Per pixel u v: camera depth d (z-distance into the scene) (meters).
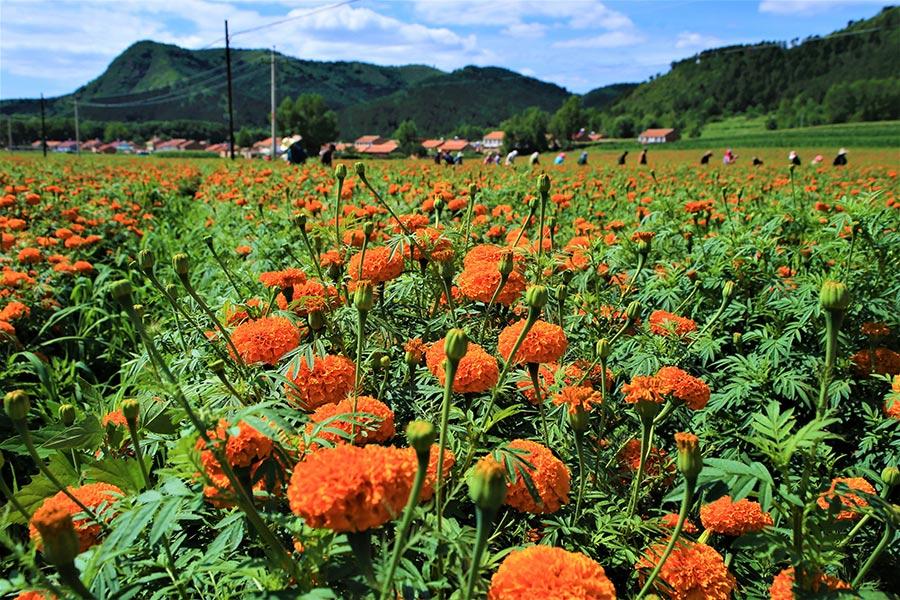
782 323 3.65
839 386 3.06
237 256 5.11
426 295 3.35
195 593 1.72
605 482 2.20
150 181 13.46
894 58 135.12
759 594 2.03
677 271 4.09
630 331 3.20
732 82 150.12
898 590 2.19
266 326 2.20
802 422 3.14
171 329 3.03
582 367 2.75
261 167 18.11
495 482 1.14
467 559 1.43
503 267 2.33
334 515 1.24
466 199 4.88
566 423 2.21
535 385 2.20
